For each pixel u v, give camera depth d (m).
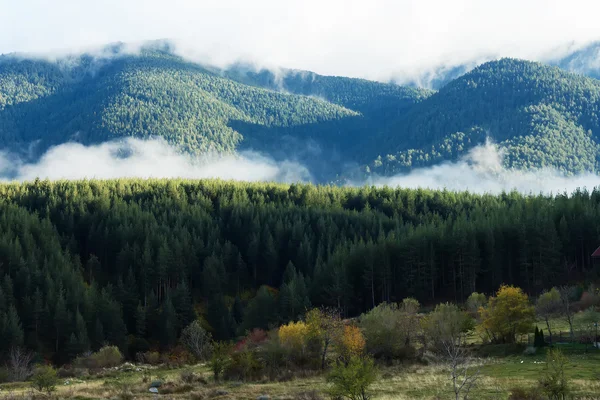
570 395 50.91
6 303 130.38
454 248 145.75
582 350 72.50
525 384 57.06
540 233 140.88
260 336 114.94
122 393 60.97
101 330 124.62
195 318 140.62
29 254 150.00
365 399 49.59
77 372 86.62
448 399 53.16
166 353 121.25
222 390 61.38
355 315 147.00
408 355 78.56
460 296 145.38
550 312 96.50
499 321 82.00
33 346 122.56
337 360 70.94
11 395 60.91
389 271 147.12
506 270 150.62
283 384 66.12
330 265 152.38
